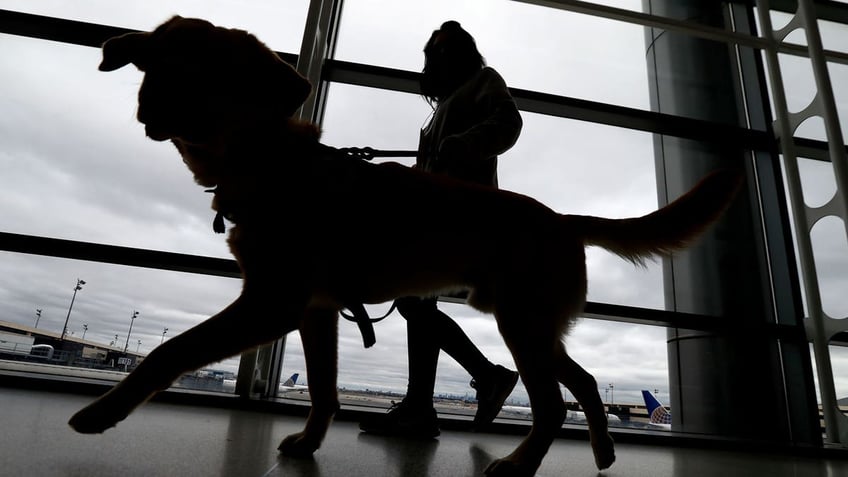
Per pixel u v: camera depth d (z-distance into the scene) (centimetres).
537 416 126
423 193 138
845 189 305
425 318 188
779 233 338
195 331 102
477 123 184
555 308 133
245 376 243
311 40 286
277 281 112
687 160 366
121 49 132
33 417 144
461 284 144
